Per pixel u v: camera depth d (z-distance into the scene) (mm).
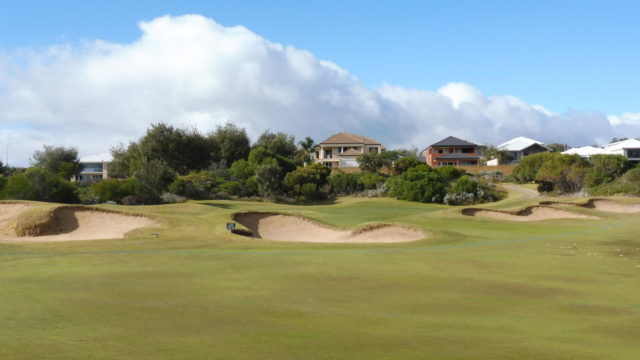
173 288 13008
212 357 7320
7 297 11633
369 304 11539
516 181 85688
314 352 7695
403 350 7910
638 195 61125
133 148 82938
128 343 7992
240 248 21562
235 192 67562
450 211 40688
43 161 90500
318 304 11438
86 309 10477
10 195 45031
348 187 74062
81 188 55594
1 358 7059
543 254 20797
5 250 20047
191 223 28328
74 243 22203
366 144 107938
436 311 10953
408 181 67312
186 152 83250
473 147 106500
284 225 31203
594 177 66625
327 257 19312
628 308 11547
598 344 8500
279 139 103312
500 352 7895
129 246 21578
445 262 18438
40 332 8594
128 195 53812
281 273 15625
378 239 27672
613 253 21234
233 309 10750
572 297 12711
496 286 14016
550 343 8516
